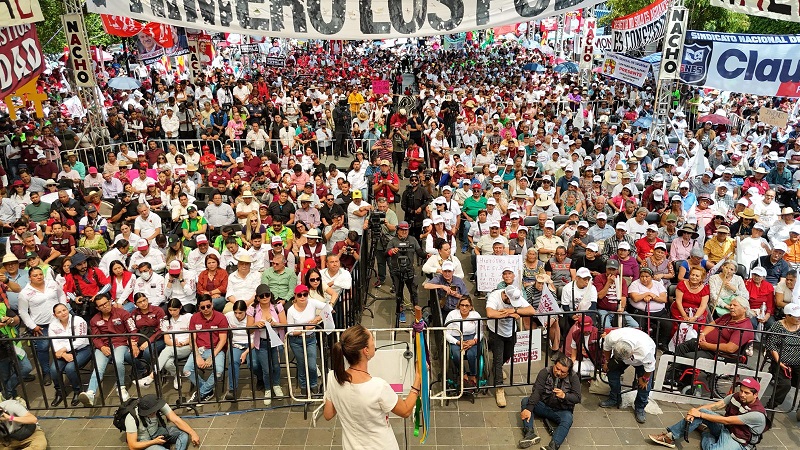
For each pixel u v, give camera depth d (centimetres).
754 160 1766
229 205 1244
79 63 1562
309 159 1628
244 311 773
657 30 1703
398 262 965
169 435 644
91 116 1639
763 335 775
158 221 1155
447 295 873
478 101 2594
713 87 1380
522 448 664
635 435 689
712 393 735
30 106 2262
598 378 778
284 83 3192
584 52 2573
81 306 893
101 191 1373
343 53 5544
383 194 1348
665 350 853
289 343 755
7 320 809
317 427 702
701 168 1631
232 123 1947
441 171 1608
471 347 763
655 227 1034
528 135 1983
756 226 1039
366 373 423
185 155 1638
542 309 884
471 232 1184
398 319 973
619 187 1391
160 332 704
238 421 716
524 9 944
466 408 745
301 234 995
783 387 735
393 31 963
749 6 1099
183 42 2536
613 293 873
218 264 934
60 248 1078
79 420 727
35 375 851
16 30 1090
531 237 1128
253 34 973
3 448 639
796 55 1263
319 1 947
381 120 2220
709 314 876
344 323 872
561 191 1460
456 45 6309
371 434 423
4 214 1270
